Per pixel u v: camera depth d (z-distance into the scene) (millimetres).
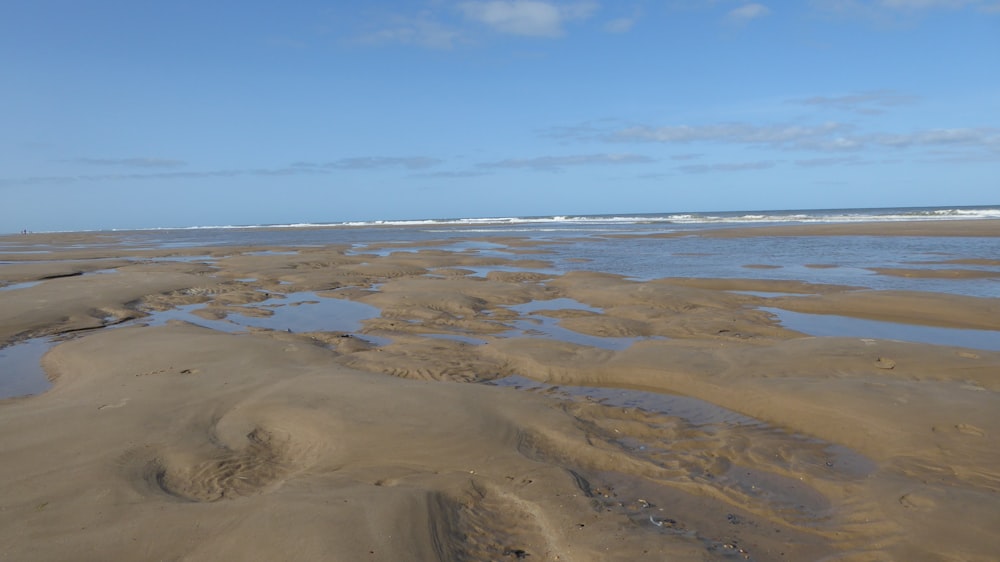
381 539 4855
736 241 39406
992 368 9508
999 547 4898
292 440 7234
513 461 6582
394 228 90938
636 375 9938
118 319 15422
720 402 8891
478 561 4832
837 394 8320
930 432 7090
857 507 5691
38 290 19062
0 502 5531
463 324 14516
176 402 8352
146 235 86000
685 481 6305
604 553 4875
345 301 18188
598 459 6855
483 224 100875
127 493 5715
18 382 10266
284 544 4777
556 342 11773
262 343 11688
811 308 15742
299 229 103812
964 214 71312
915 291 16641
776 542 5148
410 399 8336
